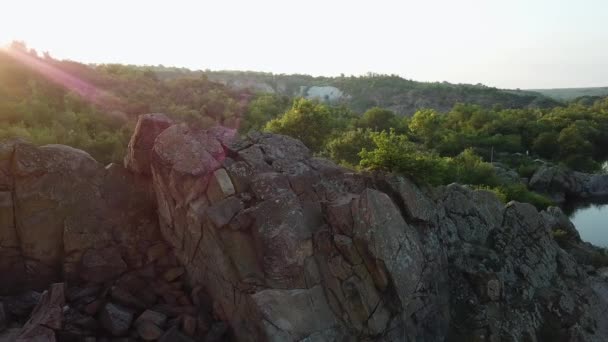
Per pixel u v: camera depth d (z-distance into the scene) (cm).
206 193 1366
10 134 3656
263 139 1602
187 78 10181
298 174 1479
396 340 1336
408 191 1557
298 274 1259
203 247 1333
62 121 4612
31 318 1166
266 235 1279
